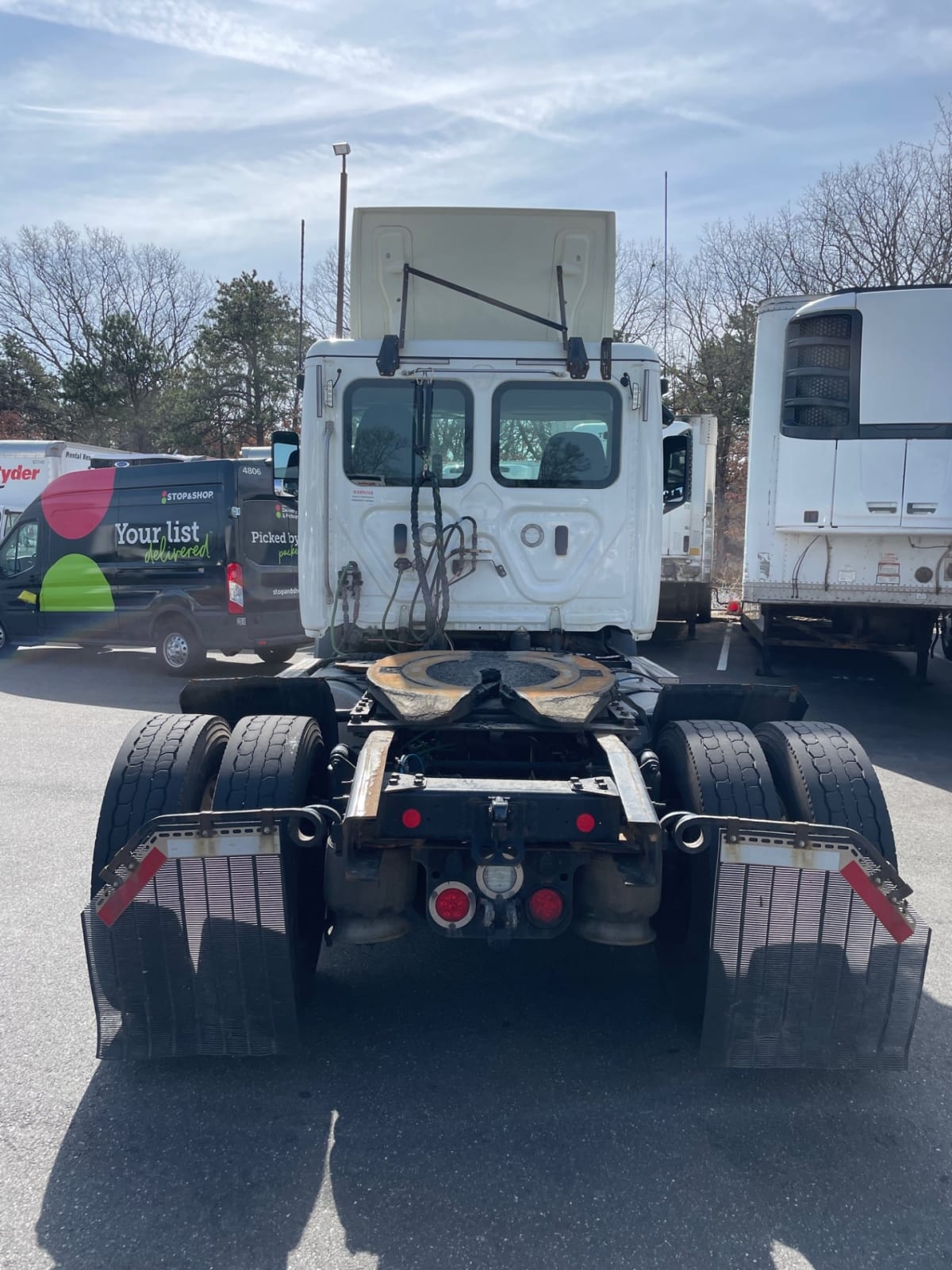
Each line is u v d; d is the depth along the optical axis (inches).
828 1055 116.4
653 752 139.4
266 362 1520.7
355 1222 98.5
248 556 434.6
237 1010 117.2
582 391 185.5
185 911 114.4
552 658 161.2
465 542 186.4
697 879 125.9
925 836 227.0
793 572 338.6
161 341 1894.7
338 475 185.6
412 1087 123.0
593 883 123.3
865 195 957.8
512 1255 94.3
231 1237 96.3
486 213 192.2
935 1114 118.2
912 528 319.3
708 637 597.3
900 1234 97.5
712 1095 121.6
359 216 192.5
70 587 481.7
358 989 150.6
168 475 445.7
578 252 195.0
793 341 328.2
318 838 113.0
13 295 1845.5
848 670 461.7
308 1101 119.8
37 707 390.0
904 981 114.7
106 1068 126.9
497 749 143.9
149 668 493.7
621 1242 96.0
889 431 318.7
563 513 186.4
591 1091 122.6
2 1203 101.1
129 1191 103.0
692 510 554.6
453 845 117.8
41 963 157.8
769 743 136.4
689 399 1182.3
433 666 152.3
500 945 117.2
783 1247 95.6
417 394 184.4
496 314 196.9
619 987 152.0
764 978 114.3
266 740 130.1
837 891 112.6
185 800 126.1
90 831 228.1
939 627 424.8
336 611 187.2
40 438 1763.0
